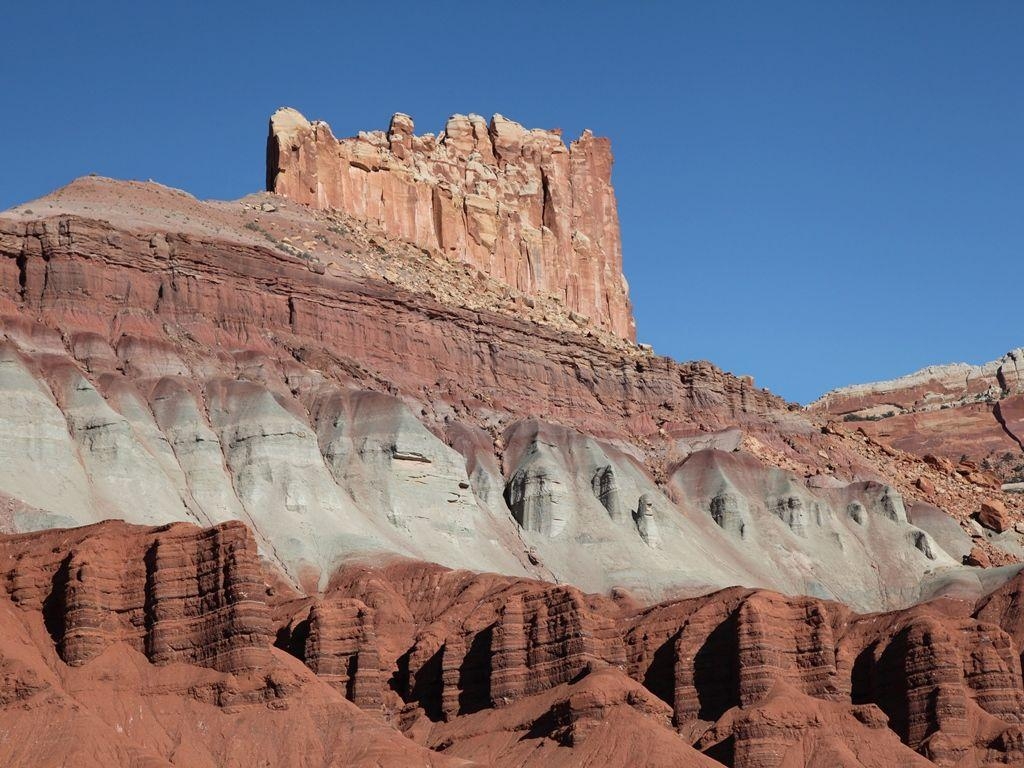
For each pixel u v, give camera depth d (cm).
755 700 13825
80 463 16138
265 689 12094
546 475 19038
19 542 12962
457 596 15475
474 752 13462
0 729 11188
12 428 15912
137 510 15900
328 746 12000
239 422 17550
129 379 17550
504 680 14062
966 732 13875
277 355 18975
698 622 14388
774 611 14362
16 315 17475
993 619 17625
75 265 18062
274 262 19638
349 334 19738
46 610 12325
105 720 11662
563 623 14150
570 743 13012
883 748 13475
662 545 19025
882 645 14538
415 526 17575
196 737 11788
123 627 12344
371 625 13688
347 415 18400
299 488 17025
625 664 14462
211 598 12306
